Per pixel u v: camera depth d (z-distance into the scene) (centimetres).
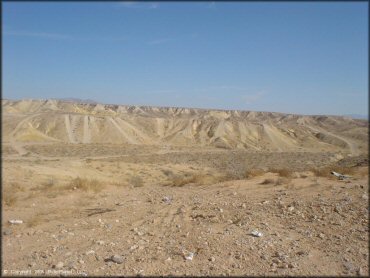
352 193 1218
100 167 4350
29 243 828
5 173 2053
